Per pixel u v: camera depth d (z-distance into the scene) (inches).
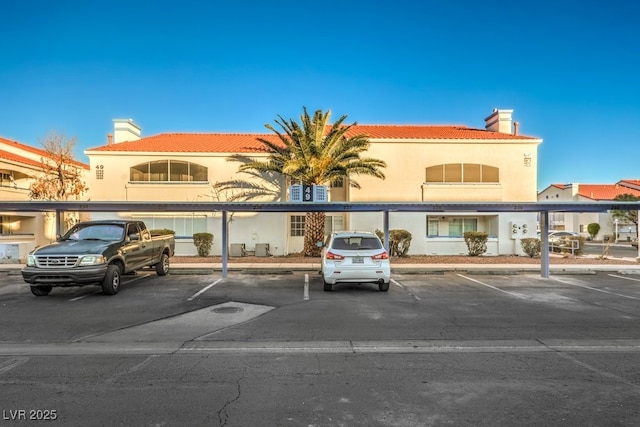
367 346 253.6
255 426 152.6
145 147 876.6
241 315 335.9
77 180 1023.6
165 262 570.6
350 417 159.5
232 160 855.1
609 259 783.7
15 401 173.5
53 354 237.5
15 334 279.0
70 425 152.4
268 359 229.1
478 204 521.7
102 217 847.1
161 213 848.9
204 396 178.7
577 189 1817.2
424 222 862.5
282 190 860.0
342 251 432.8
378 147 867.4
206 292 438.0
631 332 285.4
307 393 182.1
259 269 608.4
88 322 311.6
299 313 343.0
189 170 858.1
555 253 928.9
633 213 1384.1
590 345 255.4
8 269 609.6
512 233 858.1
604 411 164.7
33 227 989.2
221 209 534.9
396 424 154.1
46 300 393.7
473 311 351.3
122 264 441.7
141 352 241.6
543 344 257.6
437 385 191.3
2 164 956.6
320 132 749.9
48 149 976.9
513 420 157.2
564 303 386.0
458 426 152.7
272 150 851.4
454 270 617.6
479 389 186.5
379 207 531.8
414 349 247.6
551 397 177.9
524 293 438.9
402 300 398.6
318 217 790.5
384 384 192.5
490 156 872.3
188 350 245.4
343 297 413.4
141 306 367.9
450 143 871.1
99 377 201.3
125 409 165.8
